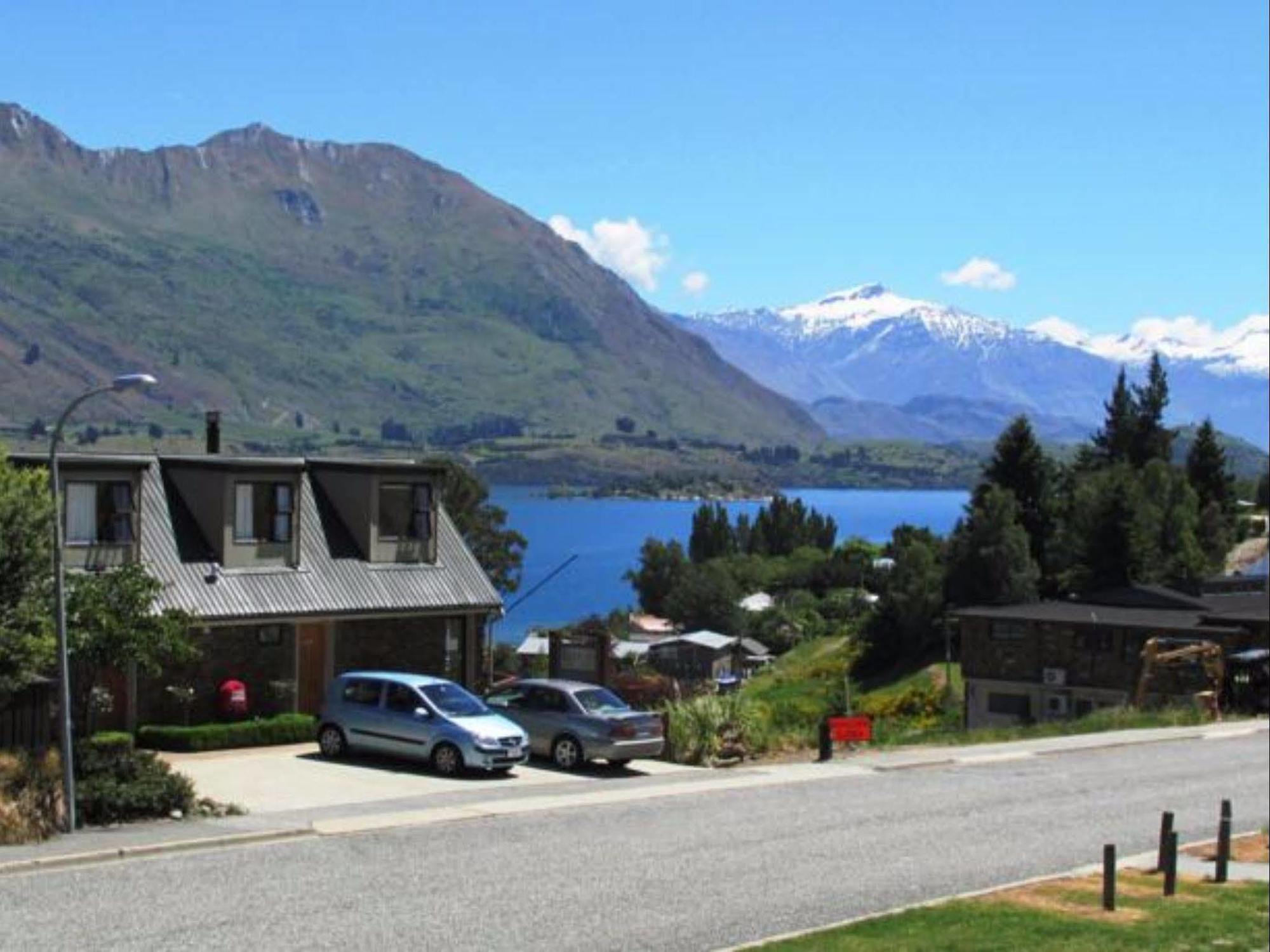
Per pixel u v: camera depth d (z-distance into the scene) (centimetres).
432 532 3806
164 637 2789
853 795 2944
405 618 3691
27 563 2456
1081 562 8806
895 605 8888
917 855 2297
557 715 3188
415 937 1647
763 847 2311
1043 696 6144
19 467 3081
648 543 14600
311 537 3622
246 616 3338
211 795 2653
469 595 3797
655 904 1867
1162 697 5509
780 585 15038
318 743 3319
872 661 8975
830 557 15262
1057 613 6272
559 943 1647
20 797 2228
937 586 8894
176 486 3478
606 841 2309
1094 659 6012
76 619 2669
